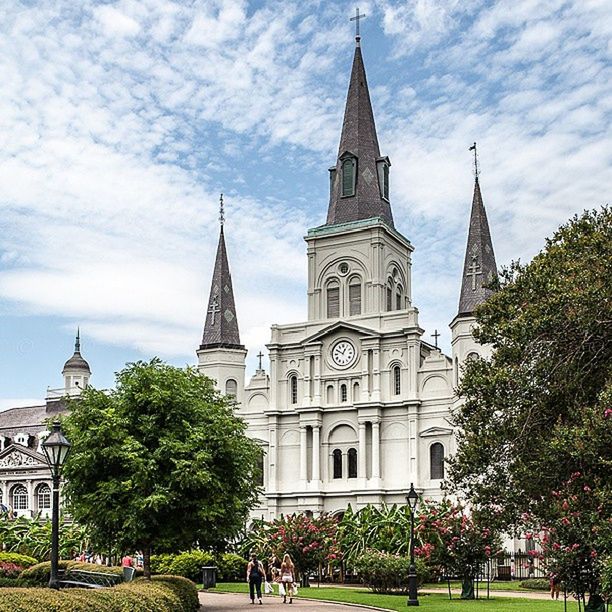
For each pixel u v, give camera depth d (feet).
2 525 213.05
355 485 240.32
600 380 94.68
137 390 112.06
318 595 134.31
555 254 103.30
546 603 118.62
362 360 245.04
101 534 109.40
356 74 277.44
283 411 253.03
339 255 258.57
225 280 273.33
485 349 228.02
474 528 132.26
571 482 86.53
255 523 183.62
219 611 107.76
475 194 247.50
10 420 337.11
